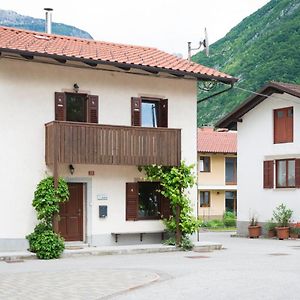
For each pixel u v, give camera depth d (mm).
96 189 21516
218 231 39031
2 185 19859
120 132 20797
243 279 13711
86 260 18469
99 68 21656
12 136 20094
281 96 29828
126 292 12188
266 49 66938
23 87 20344
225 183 49594
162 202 22594
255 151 31234
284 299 11023
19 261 18312
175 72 22203
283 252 20875
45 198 19516
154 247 21094
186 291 12094
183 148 23141
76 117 21406
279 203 29734
